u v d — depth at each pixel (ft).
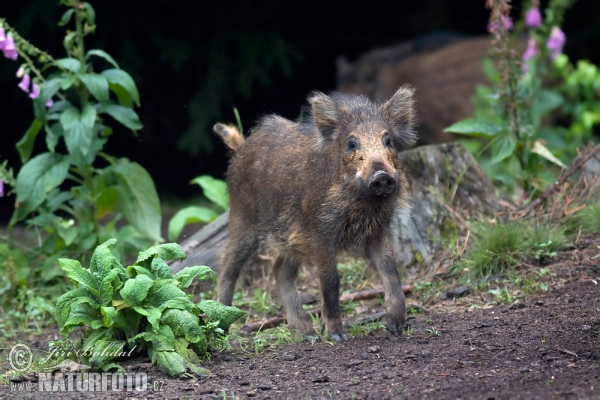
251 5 77.10
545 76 64.95
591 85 59.72
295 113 89.20
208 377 24.70
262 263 39.42
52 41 72.74
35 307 35.96
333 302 29.48
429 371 23.81
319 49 91.25
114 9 73.00
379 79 75.20
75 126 35.68
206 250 38.73
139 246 39.37
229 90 78.33
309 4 88.33
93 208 39.01
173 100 83.66
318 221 30.14
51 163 36.99
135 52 73.26
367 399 21.49
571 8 81.71
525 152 39.96
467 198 39.52
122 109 37.17
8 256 38.60
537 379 22.04
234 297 36.88
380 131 29.48
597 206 36.86
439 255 36.99
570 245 35.45
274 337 30.86
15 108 82.58
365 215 29.78
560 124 69.92
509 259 34.27
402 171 30.66
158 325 25.27
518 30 51.37
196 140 76.02
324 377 23.81
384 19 90.94
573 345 25.07
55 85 36.06
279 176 32.19
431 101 71.92
